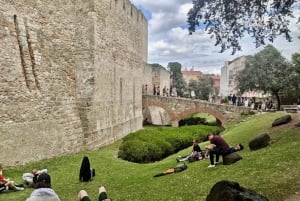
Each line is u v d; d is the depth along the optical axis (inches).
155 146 902.4
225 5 369.1
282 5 368.8
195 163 621.3
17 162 708.7
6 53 701.9
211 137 543.8
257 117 1157.7
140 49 1683.1
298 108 1111.0
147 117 2135.8
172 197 414.0
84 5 956.0
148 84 2112.5
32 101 764.6
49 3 842.2
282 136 627.5
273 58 1884.8
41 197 249.4
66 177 634.8
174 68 3708.2
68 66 915.4
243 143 708.0
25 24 763.4
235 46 388.5
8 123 695.1
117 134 1236.5
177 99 1872.5
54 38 859.4
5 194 513.3
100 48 1021.8
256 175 422.6
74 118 925.8
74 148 909.2
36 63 789.2
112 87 1163.9
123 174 654.5
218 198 252.4
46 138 802.2
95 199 475.8
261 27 384.8
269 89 1817.2
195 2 369.4
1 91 682.8
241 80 1999.3
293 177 383.9
